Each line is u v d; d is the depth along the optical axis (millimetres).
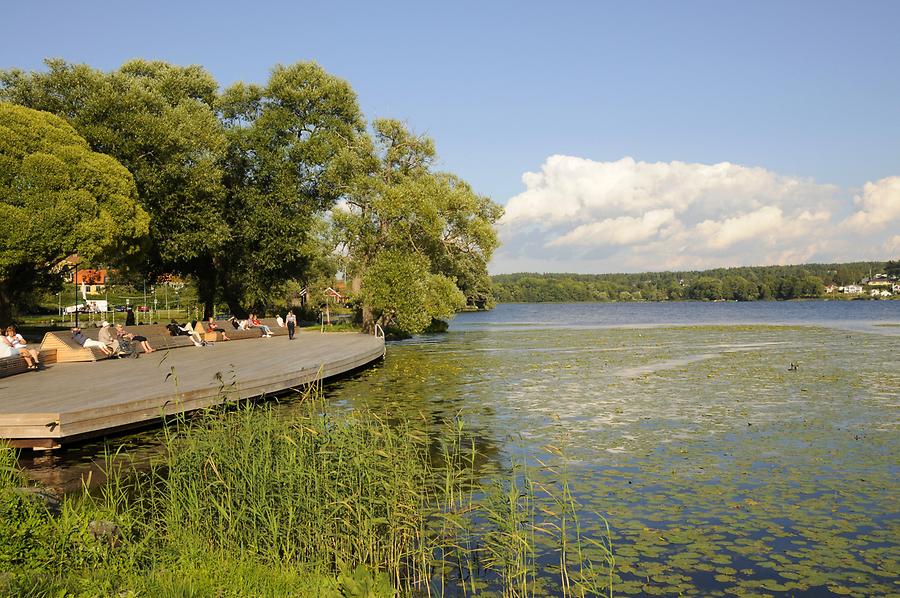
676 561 7148
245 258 42281
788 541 7668
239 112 44000
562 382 20812
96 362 21156
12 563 5812
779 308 128500
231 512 7277
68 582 5461
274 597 5613
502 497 8008
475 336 46188
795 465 10883
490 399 17359
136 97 35281
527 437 12898
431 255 42312
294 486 7352
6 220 29000
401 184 40031
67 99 34656
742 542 7637
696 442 12531
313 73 43625
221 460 7781
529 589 6578
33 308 66250
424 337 45156
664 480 10055
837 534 7871
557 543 7715
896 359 28234
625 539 7766
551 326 62938
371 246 40562
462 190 41844
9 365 17531
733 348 34438
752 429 13719
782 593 6422
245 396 15195
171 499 7418
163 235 37375
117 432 12305
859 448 12023
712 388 19594
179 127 36469
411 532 7457
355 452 7742
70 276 40031
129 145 34562
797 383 20625
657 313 107750
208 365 19625
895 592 6430
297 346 28062
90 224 30422
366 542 7035
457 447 11945
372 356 25516
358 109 45281
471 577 6887
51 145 30672
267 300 47875
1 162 29406
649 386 19938
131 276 44312
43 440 11031
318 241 44188
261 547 7031
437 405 16391
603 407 16281
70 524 6562
